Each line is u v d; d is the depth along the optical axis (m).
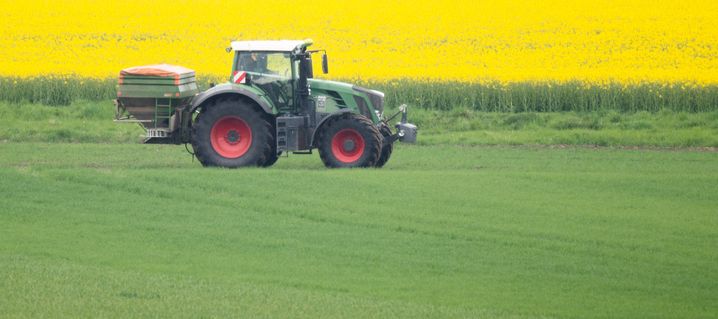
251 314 36.41
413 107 117.44
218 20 191.88
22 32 180.75
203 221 55.53
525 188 65.94
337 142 75.81
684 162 81.19
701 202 61.53
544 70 146.00
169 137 77.62
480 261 47.00
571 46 165.75
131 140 96.75
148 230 53.25
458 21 187.75
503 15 191.88
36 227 53.75
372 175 69.94
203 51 166.50
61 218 56.03
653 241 50.97
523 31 177.88
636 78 129.88
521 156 85.06
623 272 45.00
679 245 50.16
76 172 69.19
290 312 36.91
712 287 42.56
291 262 46.56
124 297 38.66
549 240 51.28
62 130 98.31
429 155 85.81
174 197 62.38
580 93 117.75
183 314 36.09
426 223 55.09
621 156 85.12
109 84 123.94
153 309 36.72
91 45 170.88
